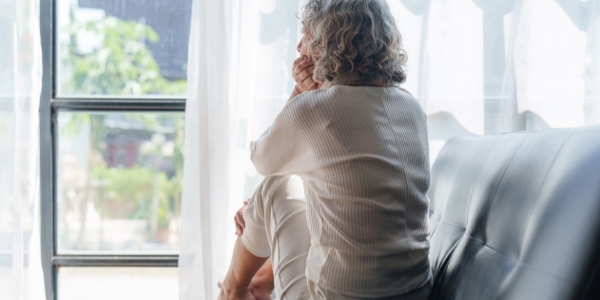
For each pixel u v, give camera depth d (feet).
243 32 5.57
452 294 3.14
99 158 6.57
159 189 6.68
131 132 6.57
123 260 6.60
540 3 5.58
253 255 4.30
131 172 6.63
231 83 5.57
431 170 4.56
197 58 5.55
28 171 5.64
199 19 5.41
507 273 2.64
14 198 5.58
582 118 5.61
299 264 3.65
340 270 3.11
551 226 2.39
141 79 6.48
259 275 4.68
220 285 5.07
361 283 3.09
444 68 5.61
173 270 6.71
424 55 5.60
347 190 3.10
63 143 6.50
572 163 2.49
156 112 6.48
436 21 5.59
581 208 2.24
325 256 3.21
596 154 2.37
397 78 3.46
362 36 3.31
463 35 5.62
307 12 3.69
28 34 5.58
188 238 5.64
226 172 5.53
